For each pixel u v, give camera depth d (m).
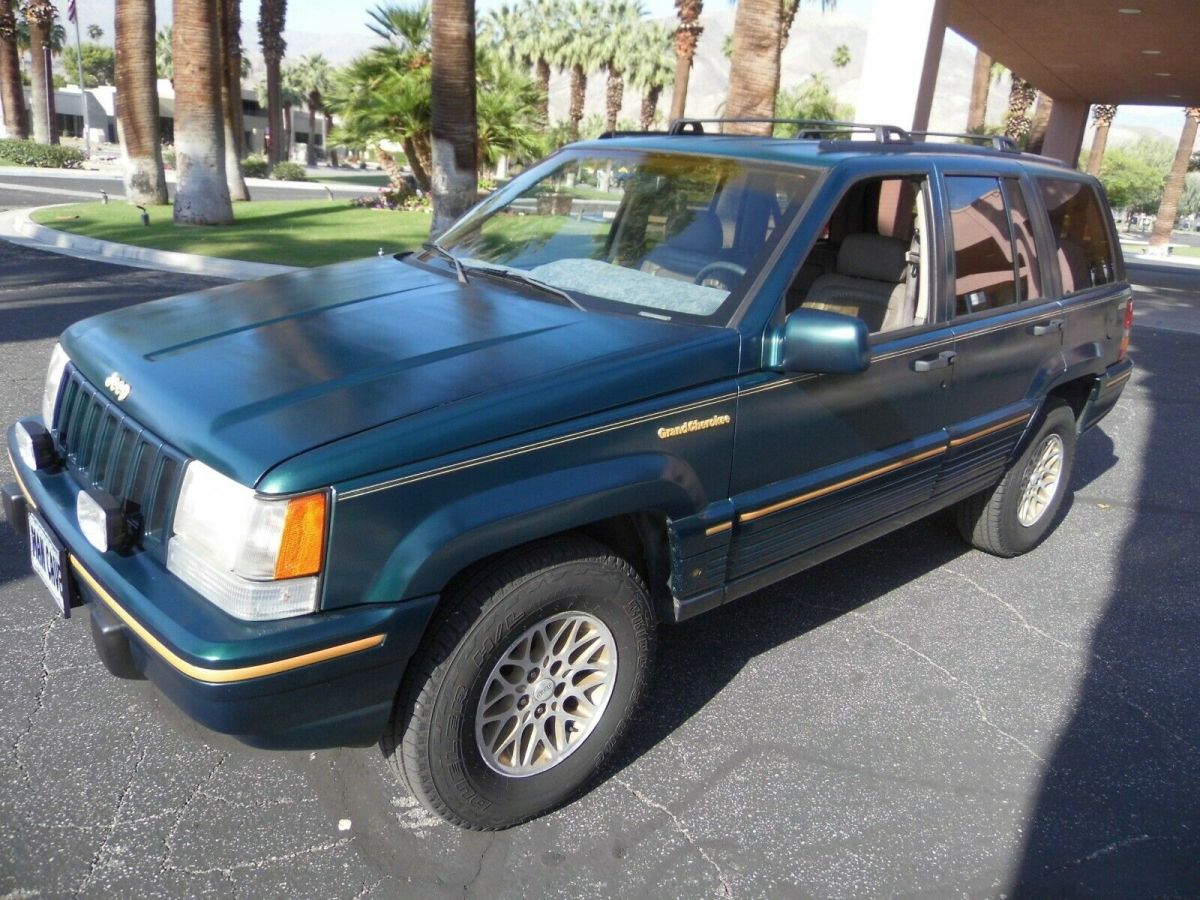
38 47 39.44
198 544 2.36
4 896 2.50
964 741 3.51
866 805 3.12
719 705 3.61
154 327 3.12
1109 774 3.38
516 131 25.31
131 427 2.64
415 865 2.72
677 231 3.50
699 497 3.00
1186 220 112.00
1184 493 6.38
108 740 3.12
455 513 2.45
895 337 3.62
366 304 3.25
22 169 33.59
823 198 3.34
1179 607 4.69
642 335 2.98
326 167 69.88
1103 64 21.36
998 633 4.32
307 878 2.64
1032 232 4.50
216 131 16.92
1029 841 3.02
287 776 3.04
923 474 3.93
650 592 3.15
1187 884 2.88
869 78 11.70
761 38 13.13
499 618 2.59
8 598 3.85
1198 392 9.38
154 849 2.70
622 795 3.08
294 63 87.50
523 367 2.73
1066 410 4.98
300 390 2.56
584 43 57.41
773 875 2.79
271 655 2.23
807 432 3.32
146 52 19.28
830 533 3.60
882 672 3.92
